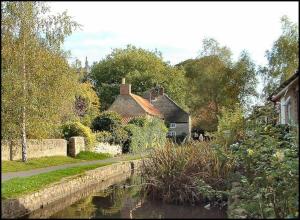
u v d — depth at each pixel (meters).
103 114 43.66
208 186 17.48
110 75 73.81
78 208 17.39
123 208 17.30
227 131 21.73
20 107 25.23
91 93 56.59
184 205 17.80
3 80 24.30
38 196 17.09
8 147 27.16
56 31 27.64
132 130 44.06
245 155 17.83
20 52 25.62
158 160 19.55
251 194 15.29
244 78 33.53
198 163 19.02
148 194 19.33
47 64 26.84
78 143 35.75
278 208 13.93
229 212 14.61
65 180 20.73
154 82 70.81
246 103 33.97
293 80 18.25
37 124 26.86
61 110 29.92
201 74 33.06
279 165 14.44
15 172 23.70
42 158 30.45
